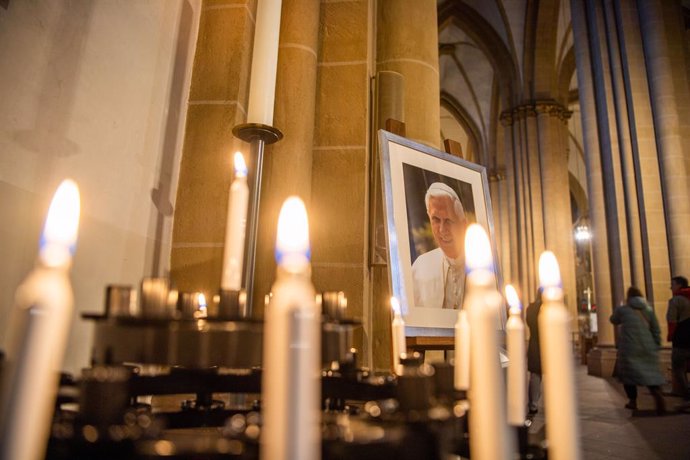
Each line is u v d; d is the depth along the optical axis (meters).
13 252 1.37
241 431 0.57
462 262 2.48
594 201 8.75
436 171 2.60
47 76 1.51
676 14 8.20
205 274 2.19
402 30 3.20
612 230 8.24
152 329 0.69
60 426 0.59
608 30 8.73
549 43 14.15
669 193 7.52
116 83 1.86
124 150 1.90
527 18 14.27
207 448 0.55
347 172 2.56
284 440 0.36
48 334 0.36
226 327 0.74
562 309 0.51
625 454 3.05
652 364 4.84
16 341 0.35
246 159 2.40
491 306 0.50
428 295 2.29
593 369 8.80
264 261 2.30
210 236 2.23
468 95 19.17
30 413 0.33
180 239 2.25
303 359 0.39
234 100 2.38
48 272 0.38
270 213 2.36
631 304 5.09
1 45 1.33
